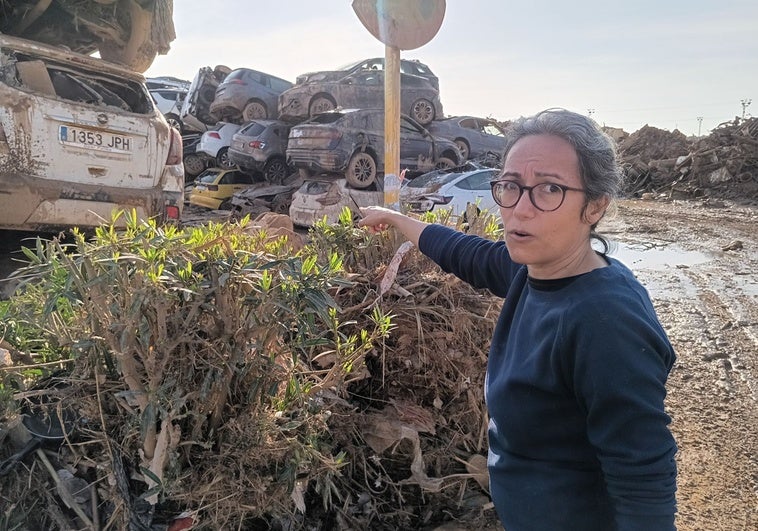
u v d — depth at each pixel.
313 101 13.18
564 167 1.41
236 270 1.80
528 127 1.49
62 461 2.02
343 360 2.12
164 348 1.74
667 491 1.26
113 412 2.02
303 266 1.90
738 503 3.02
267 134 13.01
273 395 1.97
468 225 3.06
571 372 1.35
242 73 14.88
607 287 1.36
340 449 2.33
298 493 2.02
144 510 1.88
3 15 5.86
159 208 5.21
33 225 4.39
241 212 10.81
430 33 3.03
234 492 1.90
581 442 1.43
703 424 3.89
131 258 1.71
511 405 1.49
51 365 2.17
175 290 1.75
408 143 11.99
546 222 1.42
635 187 24.14
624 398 1.26
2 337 2.16
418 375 2.51
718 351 5.27
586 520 1.45
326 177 10.71
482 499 2.52
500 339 1.65
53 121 4.50
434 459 2.46
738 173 21.55
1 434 2.02
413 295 2.62
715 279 8.15
